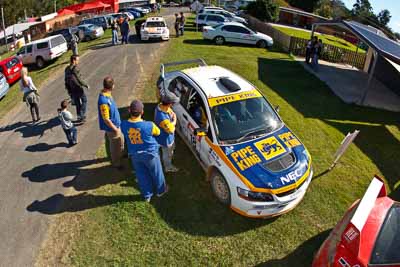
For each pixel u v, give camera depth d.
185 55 16.67
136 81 12.34
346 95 12.57
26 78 8.64
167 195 6.03
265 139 5.70
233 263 4.70
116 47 19.03
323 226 5.40
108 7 43.97
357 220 3.61
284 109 10.24
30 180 6.48
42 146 7.78
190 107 6.62
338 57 19.52
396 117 10.68
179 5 70.19
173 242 5.03
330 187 6.44
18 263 4.69
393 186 6.77
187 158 7.17
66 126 7.39
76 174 6.66
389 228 3.84
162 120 5.69
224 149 5.54
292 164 5.34
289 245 5.01
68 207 5.74
